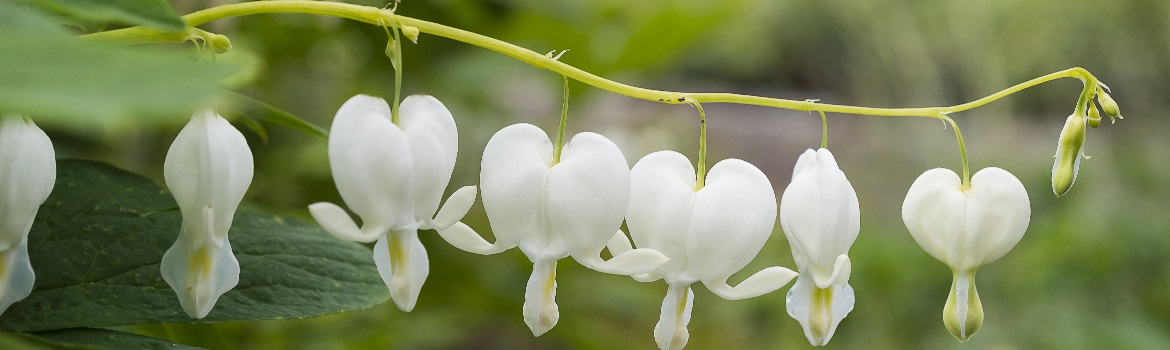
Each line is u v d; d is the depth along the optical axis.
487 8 0.78
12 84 0.33
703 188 0.47
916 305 1.52
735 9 0.92
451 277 0.77
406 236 0.44
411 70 0.80
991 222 0.47
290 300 0.47
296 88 0.78
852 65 3.13
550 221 0.46
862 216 2.03
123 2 0.41
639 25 0.89
